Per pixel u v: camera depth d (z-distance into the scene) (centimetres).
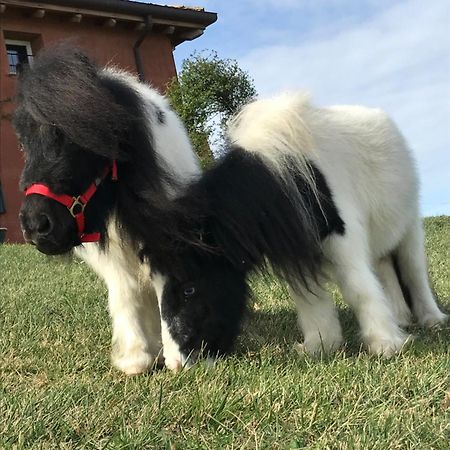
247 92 962
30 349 232
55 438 146
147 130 177
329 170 202
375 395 158
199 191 175
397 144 236
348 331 237
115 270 202
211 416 150
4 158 853
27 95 161
